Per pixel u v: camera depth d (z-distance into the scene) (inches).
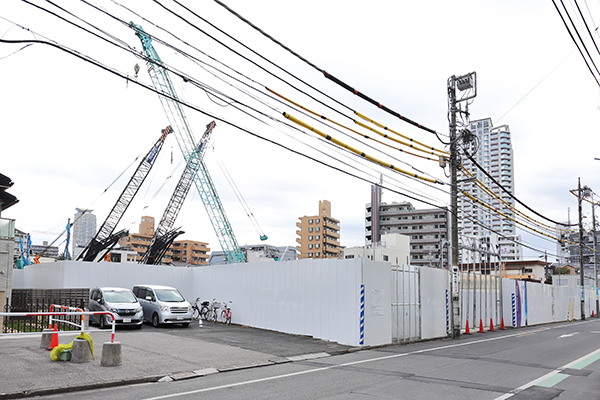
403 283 735.7
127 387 355.3
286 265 773.3
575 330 1045.8
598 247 2576.3
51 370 386.0
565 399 327.3
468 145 837.8
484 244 1157.1
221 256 4749.0
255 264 844.6
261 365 470.0
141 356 480.7
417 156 742.5
